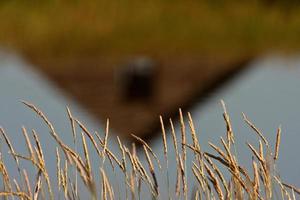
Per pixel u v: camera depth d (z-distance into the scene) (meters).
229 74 82.25
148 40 84.62
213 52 85.44
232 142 13.44
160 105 79.00
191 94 79.88
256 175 13.17
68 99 75.75
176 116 76.56
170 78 83.19
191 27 85.88
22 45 81.88
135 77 81.12
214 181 13.00
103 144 13.16
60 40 82.75
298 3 86.56
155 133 72.75
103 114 76.06
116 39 84.00
